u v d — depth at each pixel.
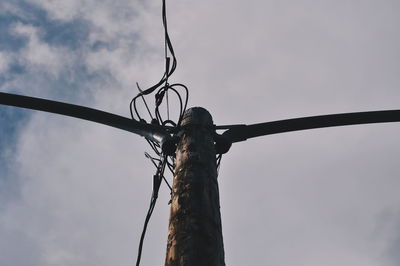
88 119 4.36
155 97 5.18
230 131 4.40
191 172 3.18
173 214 2.92
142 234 4.33
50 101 4.29
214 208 2.96
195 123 3.85
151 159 4.67
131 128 4.41
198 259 2.57
